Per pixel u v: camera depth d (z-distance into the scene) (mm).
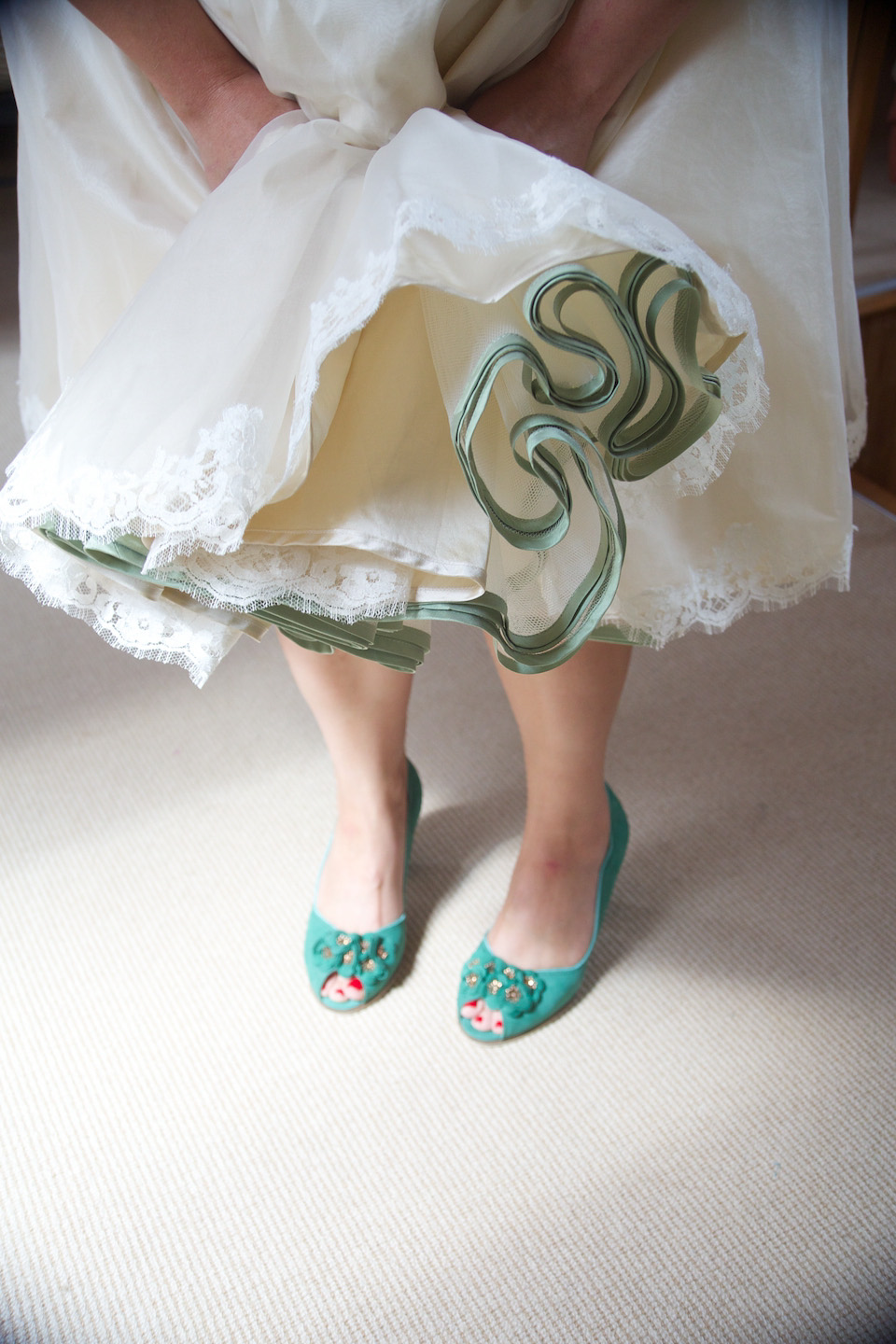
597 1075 838
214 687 1262
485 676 1254
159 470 541
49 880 1022
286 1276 723
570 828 867
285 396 544
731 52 604
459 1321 693
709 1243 725
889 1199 744
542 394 531
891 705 1165
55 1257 738
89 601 627
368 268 483
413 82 556
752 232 626
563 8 580
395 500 549
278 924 974
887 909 954
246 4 568
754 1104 809
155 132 683
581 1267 717
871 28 1080
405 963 936
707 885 989
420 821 1076
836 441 685
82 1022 895
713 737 1141
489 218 470
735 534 712
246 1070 856
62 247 738
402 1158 789
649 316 510
